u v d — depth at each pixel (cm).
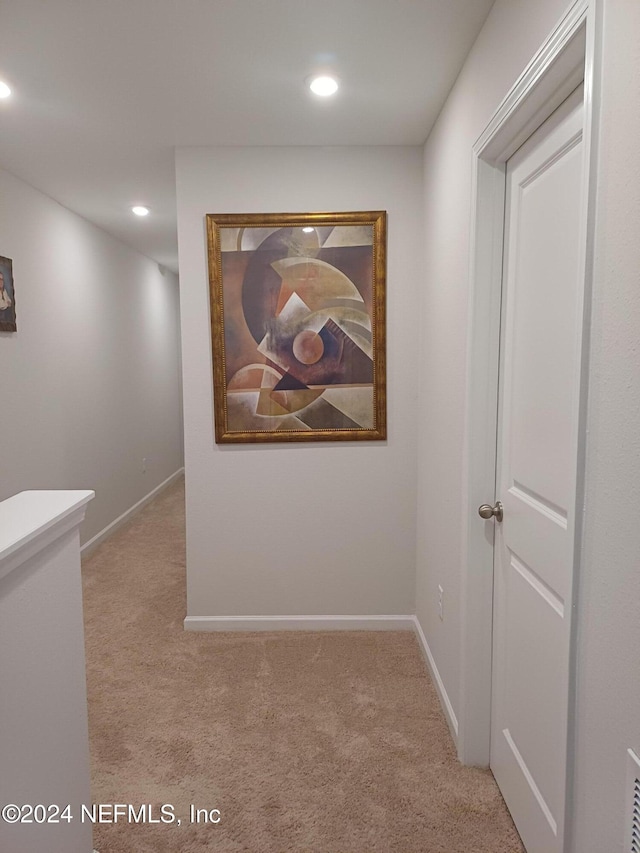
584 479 105
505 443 173
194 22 166
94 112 227
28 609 117
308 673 248
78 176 309
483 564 184
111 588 345
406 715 218
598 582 100
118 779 184
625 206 89
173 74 197
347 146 263
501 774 178
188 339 274
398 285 270
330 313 271
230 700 228
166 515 514
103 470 442
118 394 475
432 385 243
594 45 96
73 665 137
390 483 282
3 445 302
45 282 347
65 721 132
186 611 312
